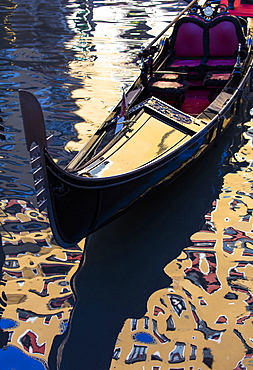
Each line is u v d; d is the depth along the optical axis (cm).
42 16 1198
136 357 330
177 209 482
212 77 602
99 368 323
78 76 798
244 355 329
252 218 465
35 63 859
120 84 763
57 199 342
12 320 358
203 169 545
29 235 445
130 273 404
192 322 356
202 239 441
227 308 368
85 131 620
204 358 328
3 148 585
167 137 470
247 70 637
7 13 1234
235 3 976
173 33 673
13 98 717
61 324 356
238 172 538
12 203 486
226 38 648
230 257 418
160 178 449
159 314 364
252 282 391
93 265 413
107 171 416
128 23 1118
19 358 329
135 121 486
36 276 399
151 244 437
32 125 298
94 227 404
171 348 336
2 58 886
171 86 551
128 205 431
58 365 325
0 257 416
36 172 314
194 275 401
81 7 1298
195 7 688
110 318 361
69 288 388
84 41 984
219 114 517
